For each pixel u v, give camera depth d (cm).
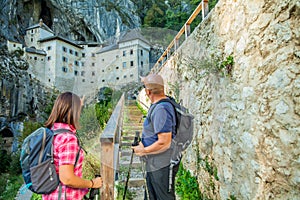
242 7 165
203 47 159
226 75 181
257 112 147
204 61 155
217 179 195
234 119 173
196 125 147
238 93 168
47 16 3209
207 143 199
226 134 183
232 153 175
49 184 96
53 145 99
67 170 96
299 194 116
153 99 118
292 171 121
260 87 145
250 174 153
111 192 160
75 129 109
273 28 135
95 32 2955
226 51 185
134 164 199
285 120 125
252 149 151
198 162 220
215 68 172
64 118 105
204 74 155
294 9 122
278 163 129
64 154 97
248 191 155
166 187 126
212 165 202
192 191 221
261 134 143
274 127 132
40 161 96
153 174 125
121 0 3139
